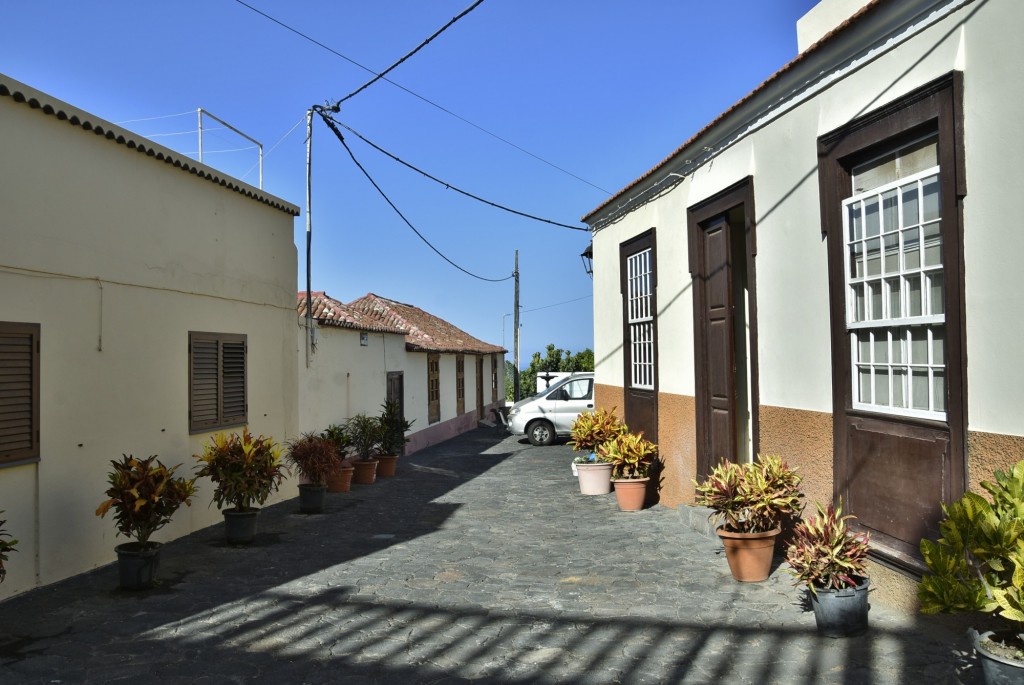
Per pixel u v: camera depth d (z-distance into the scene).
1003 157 4.32
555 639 5.10
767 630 5.09
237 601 6.12
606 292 12.40
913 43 5.02
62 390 6.96
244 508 8.45
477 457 17.95
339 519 9.88
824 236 6.04
